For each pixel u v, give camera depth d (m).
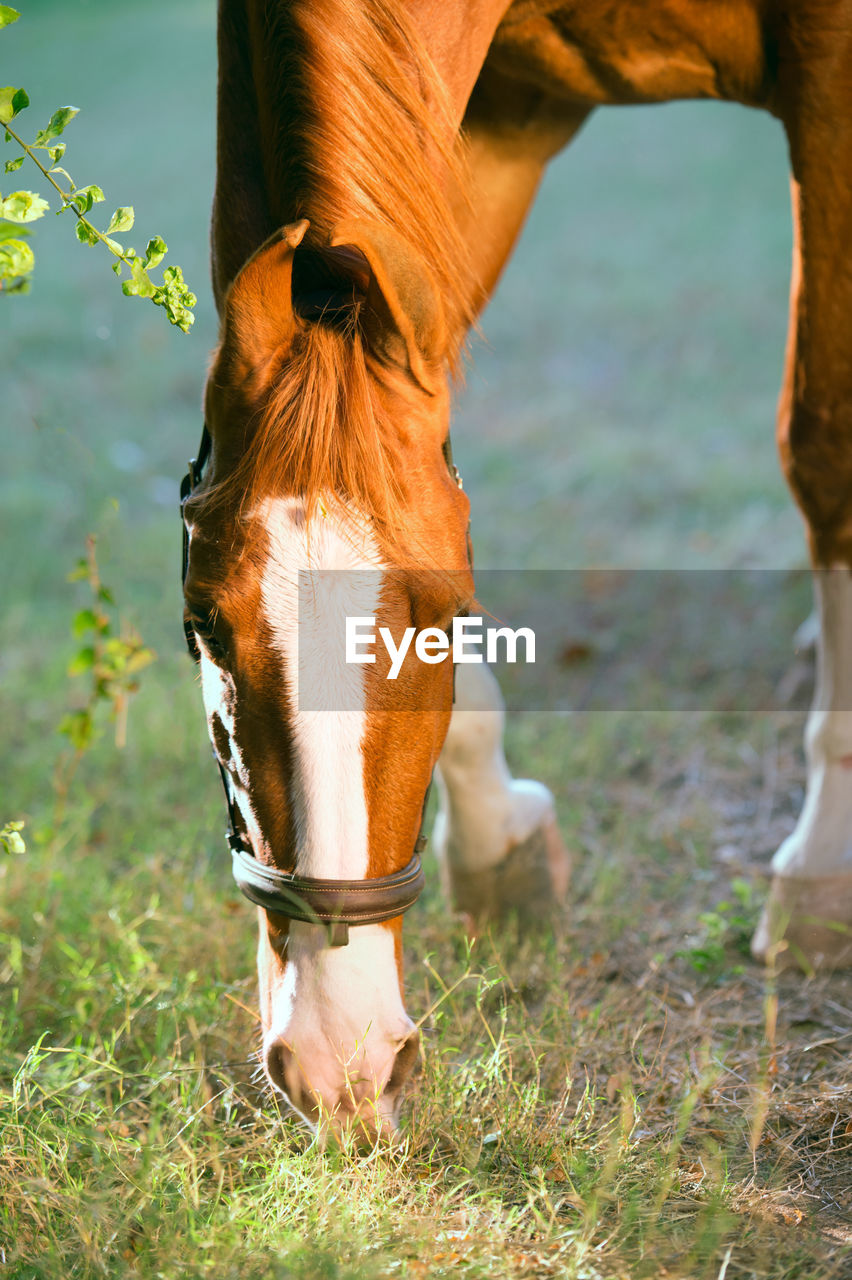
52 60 18.38
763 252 10.60
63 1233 1.87
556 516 5.94
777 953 2.82
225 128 2.11
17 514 5.91
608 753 3.99
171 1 21.95
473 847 2.87
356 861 1.73
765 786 3.76
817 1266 1.79
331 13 1.89
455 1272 1.72
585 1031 2.46
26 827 3.50
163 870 3.24
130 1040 2.49
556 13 2.64
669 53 2.70
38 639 4.79
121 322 9.26
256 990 2.59
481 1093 2.23
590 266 10.52
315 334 1.71
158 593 5.13
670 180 13.13
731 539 5.57
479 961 2.75
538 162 3.06
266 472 1.67
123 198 12.16
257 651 1.69
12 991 2.66
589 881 3.24
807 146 2.53
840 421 2.65
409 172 1.86
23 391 7.56
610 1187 1.96
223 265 2.10
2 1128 2.08
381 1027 1.77
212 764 3.90
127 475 6.43
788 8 2.49
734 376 7.91
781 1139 2.13
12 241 2.23
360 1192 1.88
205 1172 2.06
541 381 8.04
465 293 1.99
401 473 1.72
